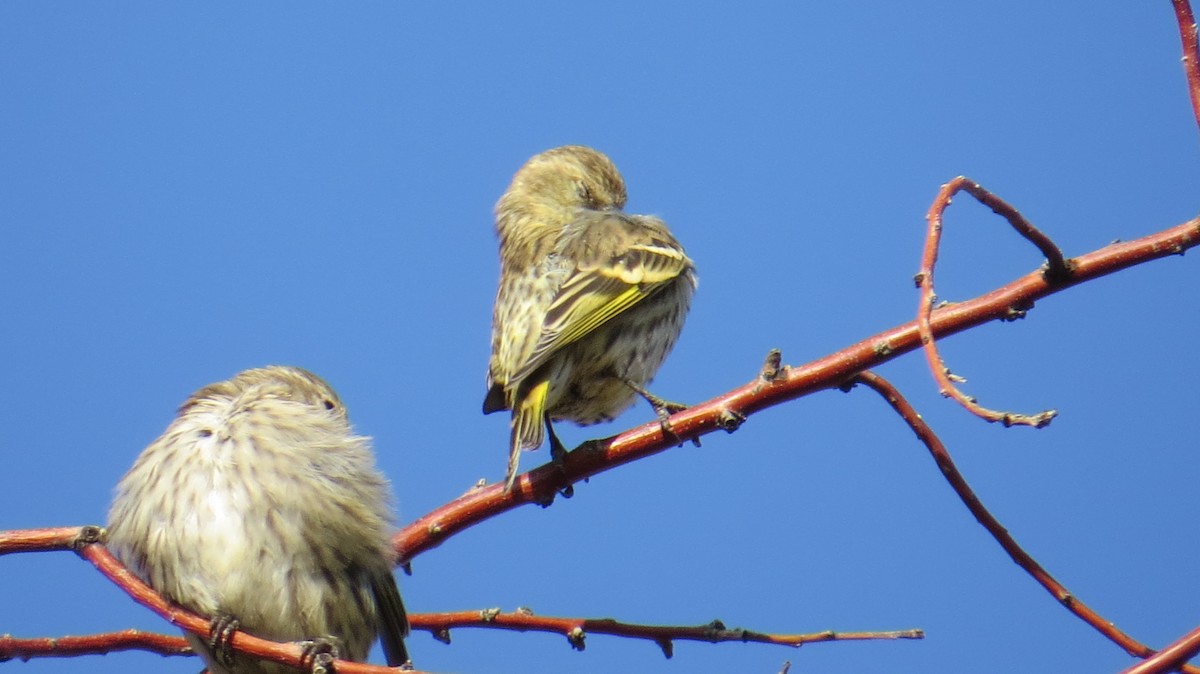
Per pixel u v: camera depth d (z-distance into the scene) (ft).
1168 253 23.44
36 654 25.61
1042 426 19.02
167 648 27.50
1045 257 23.81
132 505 28.71
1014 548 24.26
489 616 27.20
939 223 21.99
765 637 25.80
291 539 28.60
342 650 29.17
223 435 29.09
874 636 25.49
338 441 29.89
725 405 26.89
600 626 26.25
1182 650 18.92
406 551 29.35
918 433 25.04
